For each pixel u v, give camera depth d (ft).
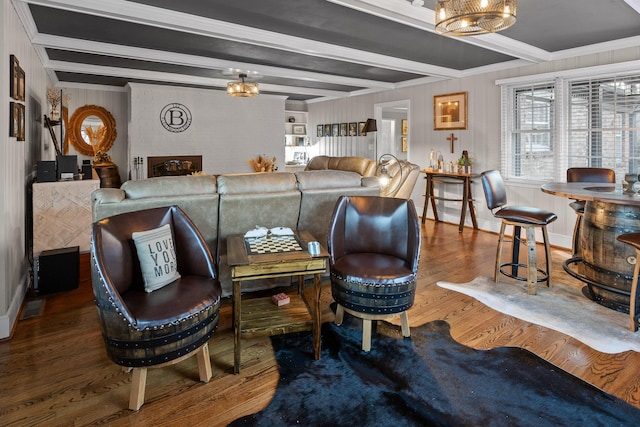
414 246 8.25
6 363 7.44
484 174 11.45
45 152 17.54
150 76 21.29
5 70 8.70
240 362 7.57
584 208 11.32
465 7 8.00
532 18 12.14
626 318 9.32
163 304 6.28
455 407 6.20
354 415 6.02
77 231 12.10
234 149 28.63
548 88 16.97
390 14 10.77
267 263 7.20
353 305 7.91
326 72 21.24
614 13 11.74
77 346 8.10
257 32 13.33
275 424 5.83
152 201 8.83
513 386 6.73
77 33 13.99
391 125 33.99
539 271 12.38
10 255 9.04
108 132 26.00
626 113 14.67
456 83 20.68
